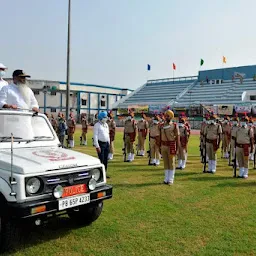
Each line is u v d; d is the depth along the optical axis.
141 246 4.48
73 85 63.00
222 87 52.12
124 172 10.15
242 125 9.63
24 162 4.18
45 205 4.04
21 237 4.72
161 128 8.52
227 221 5.55
